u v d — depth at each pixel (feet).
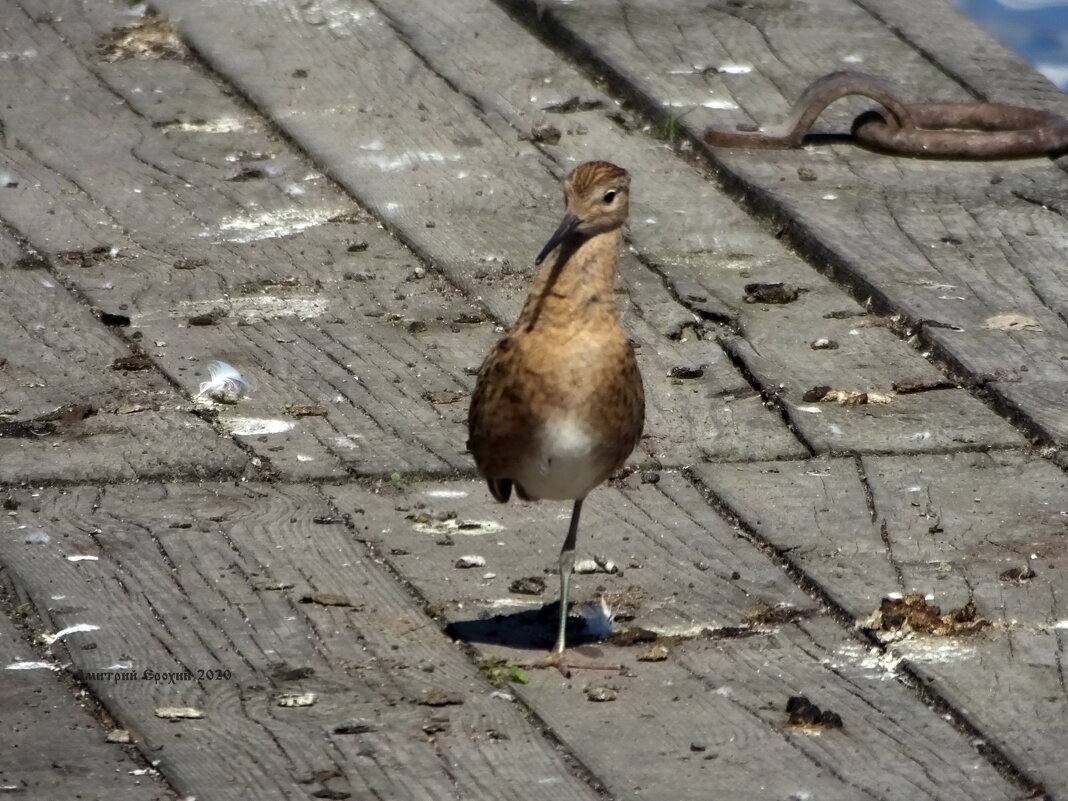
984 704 30.94
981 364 42.78
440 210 49.75
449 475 38.60
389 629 33.14
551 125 54.44
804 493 38.09
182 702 30.68
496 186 51.03
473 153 52.75
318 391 41.55
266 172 51.62
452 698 30.89
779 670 32.17
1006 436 40.37
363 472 38.45
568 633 33.14
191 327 44.11
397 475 38.40
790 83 56.75
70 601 33.58
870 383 42.45
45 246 47.37
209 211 49.55
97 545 35.50
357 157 52.29
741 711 30.81
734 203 51.21
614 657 32.42
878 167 52.75
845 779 28.94
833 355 43.60
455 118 54.65
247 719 30.25
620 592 34.55
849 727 30.42
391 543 35.99
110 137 53.21
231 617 33.27
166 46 58.95
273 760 29.12
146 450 38.93
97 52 58.34
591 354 31.45
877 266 46.98
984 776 29.14
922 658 32.32
